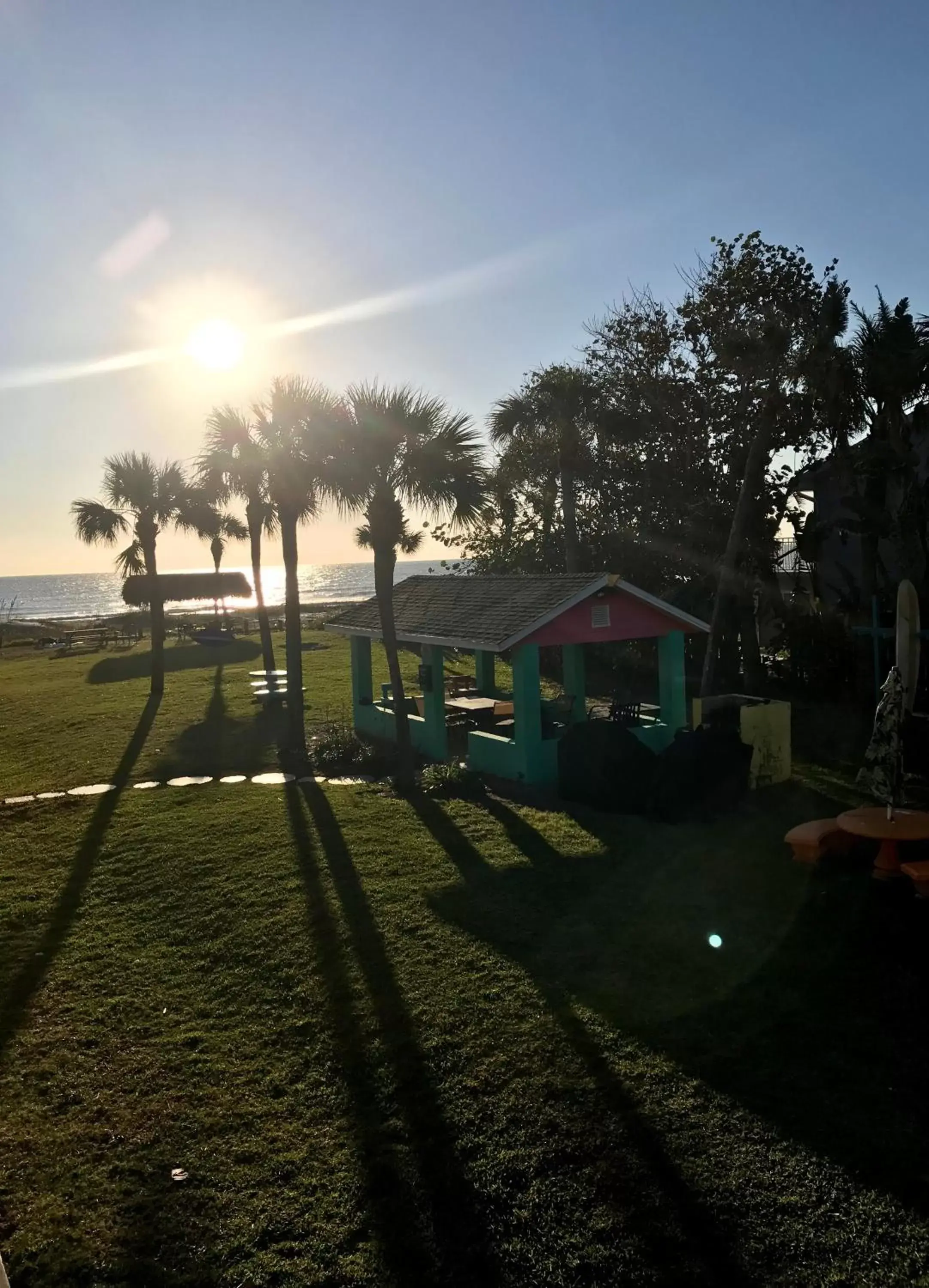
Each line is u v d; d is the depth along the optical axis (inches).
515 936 310.7
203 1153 201.3
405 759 534.6
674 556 951.6
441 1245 169.9
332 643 1544.0
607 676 1018.1
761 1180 182.5
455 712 663.8
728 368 845.8
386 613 535.2
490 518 812.6
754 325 849.5
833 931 304.0
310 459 537.3
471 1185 185.5
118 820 489.4
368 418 506.0
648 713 640.4
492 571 1110.4
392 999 267.9
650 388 975.0
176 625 2086.6
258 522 892.6
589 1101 212.4
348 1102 217.5
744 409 866.1
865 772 497.7
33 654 1718.8
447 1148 197.8
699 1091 214.2
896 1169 184.1
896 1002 254.7
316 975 287.0
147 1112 218.2
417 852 406.3
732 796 459.8
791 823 437.1
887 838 324.2
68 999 280.8
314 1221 177.8
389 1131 205.0
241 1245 172.4
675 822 445.4
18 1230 180.5
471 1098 215.9
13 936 335.3
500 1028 247.9
